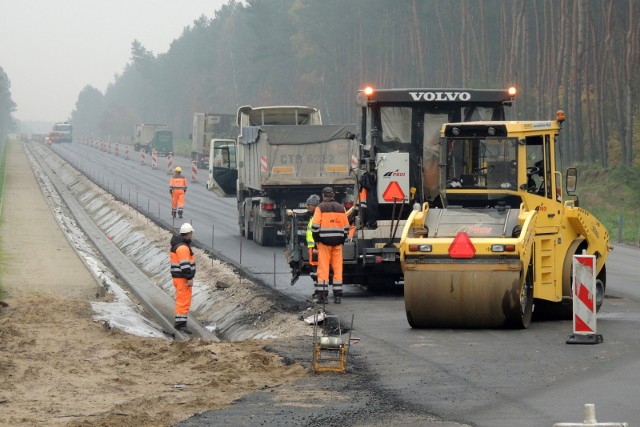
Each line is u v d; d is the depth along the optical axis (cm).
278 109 8800
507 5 17738
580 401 2455
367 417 2356
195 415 2422
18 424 2394
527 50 16288
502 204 3847
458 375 2819
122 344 3631
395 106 5038
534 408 2400
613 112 16250
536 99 16512
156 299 6019
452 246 3538
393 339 3466
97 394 2767
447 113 5038
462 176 3906
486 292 3528
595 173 13300
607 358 3016
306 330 3862
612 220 10231
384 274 4806
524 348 3228
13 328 3897
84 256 7194
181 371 3098
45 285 5672
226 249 7406
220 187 9644
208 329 4941
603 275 4269
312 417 2373
